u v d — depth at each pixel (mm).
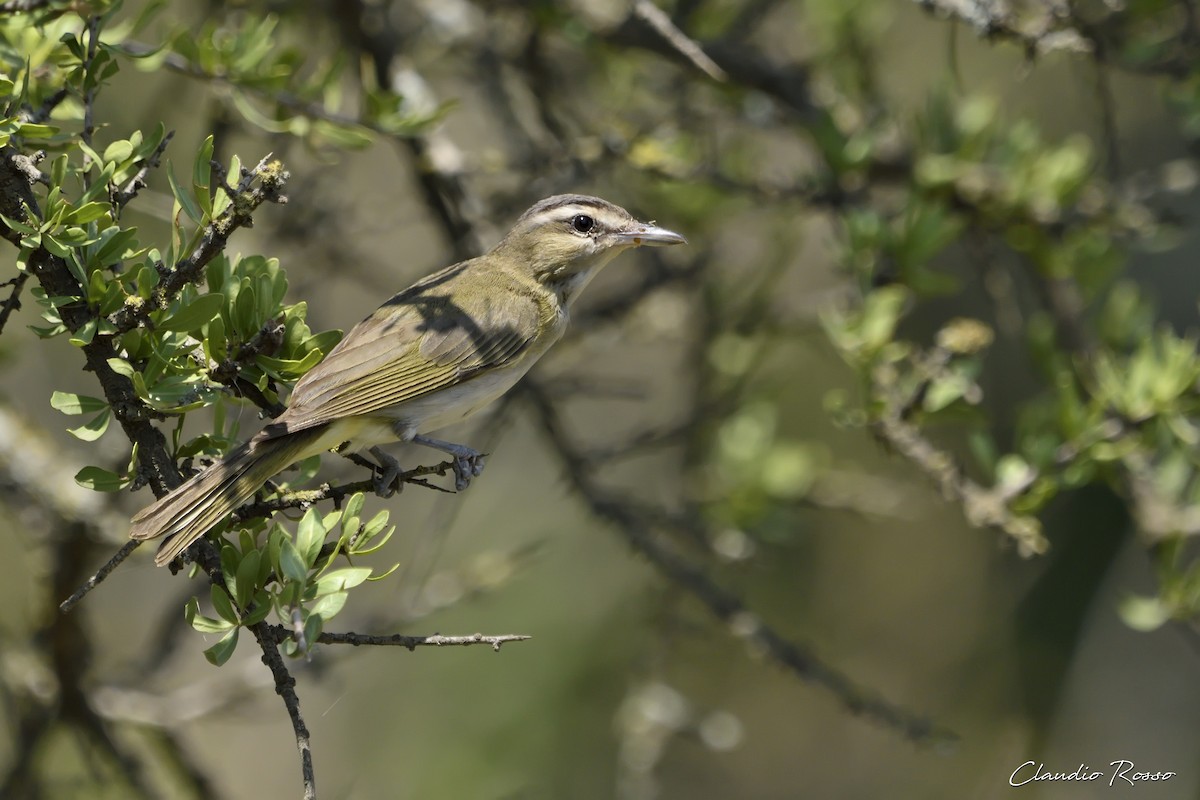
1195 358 9898
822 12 13164
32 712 11352
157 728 11547
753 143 14102
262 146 13883
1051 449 9734
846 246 10930
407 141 11250
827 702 19453
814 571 19547
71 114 7480
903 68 16828
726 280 14148
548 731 17141
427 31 13242
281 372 6621
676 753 19797
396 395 8641
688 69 11984
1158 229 11789
